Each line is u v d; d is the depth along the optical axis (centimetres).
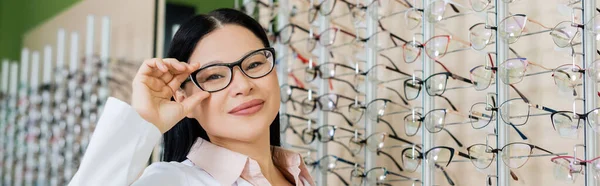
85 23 300
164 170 107
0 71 361
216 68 114
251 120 115
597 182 115
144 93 104
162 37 250
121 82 270
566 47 121
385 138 156
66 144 294
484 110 142
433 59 142
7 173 339
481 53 140
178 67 108
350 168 181
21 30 354
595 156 116
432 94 137
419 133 145
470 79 137
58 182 297
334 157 168
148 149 102
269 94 118
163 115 105
